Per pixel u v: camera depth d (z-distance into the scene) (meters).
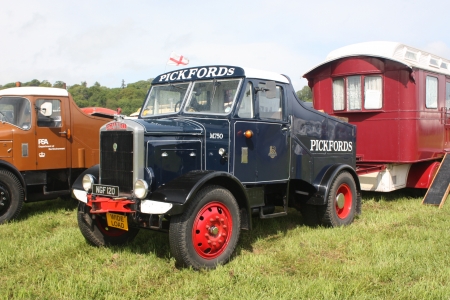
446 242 5.50
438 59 9.93
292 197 6.67
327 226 6.57
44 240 5.80
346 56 8.84
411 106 8.50
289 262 4.88
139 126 4.70
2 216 7.12
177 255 4.50
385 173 8.62
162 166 4.81
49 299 3.88
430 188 8.67
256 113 5.57
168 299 3.85
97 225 5.42
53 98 8.23
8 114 7.84
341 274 4.42
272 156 5.83
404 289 4.04
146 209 4.52
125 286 4.16
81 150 8.62
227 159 5.29
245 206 5.15
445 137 10.05
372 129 8.80
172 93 5.92
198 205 4.57
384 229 6.26
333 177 6.47
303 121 6.39
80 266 4.72
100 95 60.62
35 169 7.93
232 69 5.50
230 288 4.06
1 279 4.41
